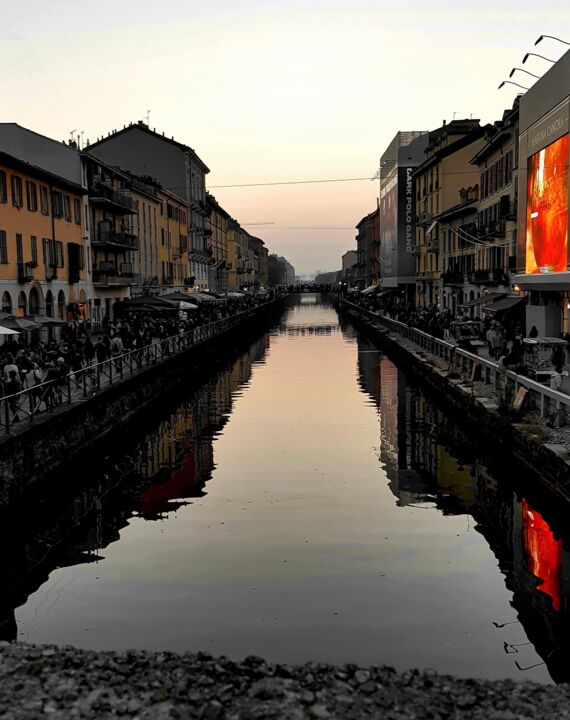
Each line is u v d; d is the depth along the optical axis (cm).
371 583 1130
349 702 617
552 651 917
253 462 1905
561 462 1352
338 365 4072
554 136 2895
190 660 700
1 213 3241
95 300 4709
